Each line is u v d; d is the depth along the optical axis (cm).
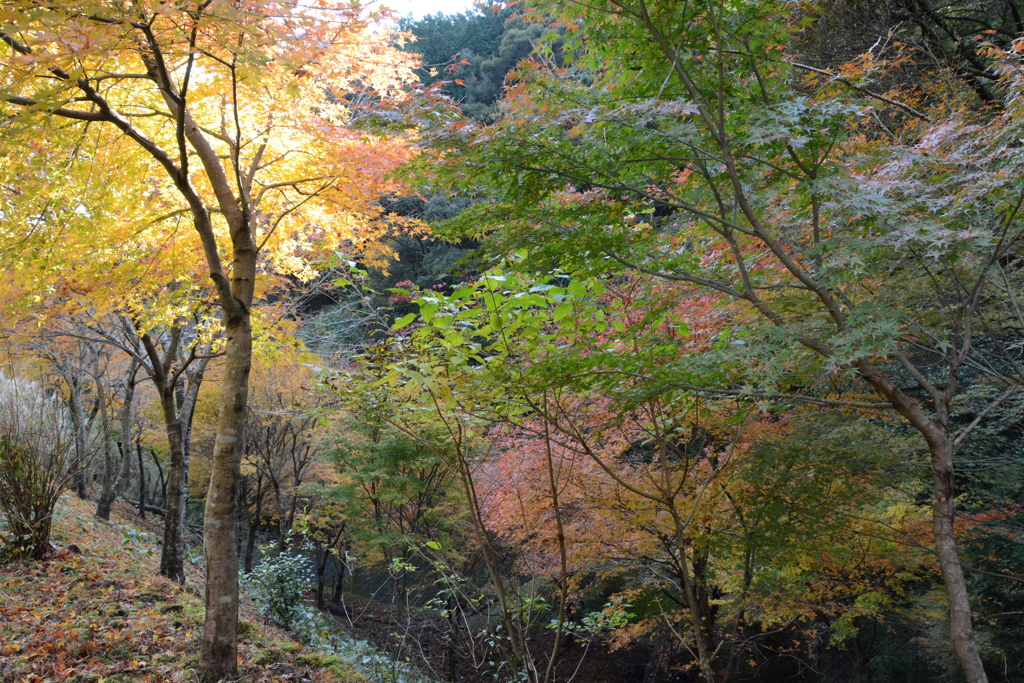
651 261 509
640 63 470
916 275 582
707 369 448
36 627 537
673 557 728
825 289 442
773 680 1176
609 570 874
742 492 632
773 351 437
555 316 476
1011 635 852
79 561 746
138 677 484
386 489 1085
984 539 791
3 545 695
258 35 422
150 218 750
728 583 836
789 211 523
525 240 480
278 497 1569
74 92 557
